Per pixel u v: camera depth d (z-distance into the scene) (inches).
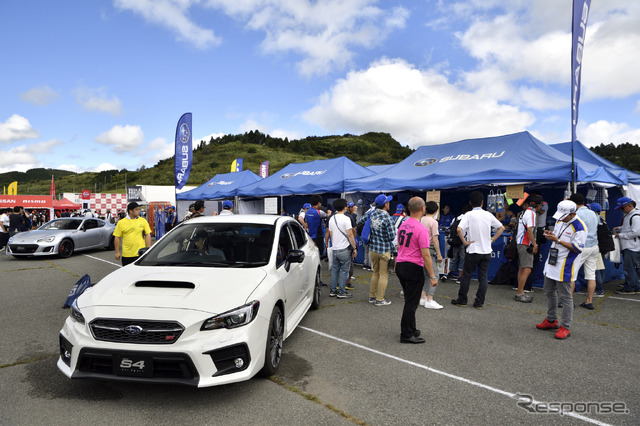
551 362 147.3
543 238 251.4
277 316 139.9
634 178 350.0
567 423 105.3
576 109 255.1
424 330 185.2
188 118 507.2
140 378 107.0
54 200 1274.6
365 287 285.7
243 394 120.0
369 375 134.6
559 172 273.6
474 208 226.1
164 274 134.5
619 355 154.7
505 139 351.3
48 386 124.5
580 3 250.7
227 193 637.9
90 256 466.6
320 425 103.1
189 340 106.9
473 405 114.3
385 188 370.9
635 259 265.0
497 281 295.7
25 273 344.8
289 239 183.6
